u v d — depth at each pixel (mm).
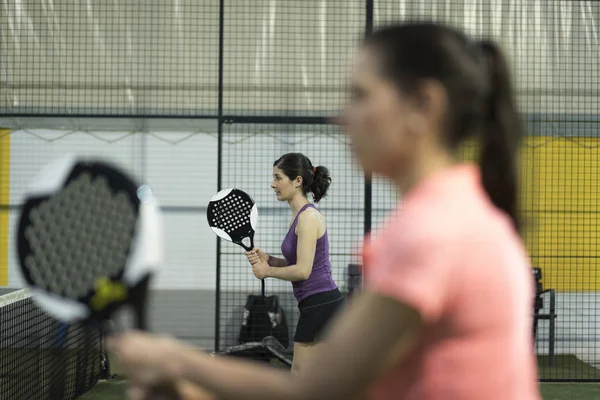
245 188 7211
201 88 7273
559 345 7039
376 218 6961
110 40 7277
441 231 701
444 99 730
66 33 7270
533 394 819
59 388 4664
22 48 7258
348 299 6406
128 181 812
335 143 7121
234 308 7074
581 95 7094
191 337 7137
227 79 7273
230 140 7219
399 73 728
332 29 7273
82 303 796
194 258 7254
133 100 7270
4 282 7270
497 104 816
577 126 7047
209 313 7176
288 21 7258
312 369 686
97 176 807
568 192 7062
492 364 720
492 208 817
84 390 5297
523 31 7105
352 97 771
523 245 870
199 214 7320
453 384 713
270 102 7258
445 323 709
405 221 718
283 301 6855
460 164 780
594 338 7023
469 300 703
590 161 6992
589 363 6543
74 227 801
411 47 729
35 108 7258
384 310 674
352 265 6688
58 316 802
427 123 735
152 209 814
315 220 3650
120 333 757
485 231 722
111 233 803
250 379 694
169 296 7199
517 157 841
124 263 800
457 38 756
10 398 3947
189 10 7285
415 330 685
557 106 7062
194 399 753
